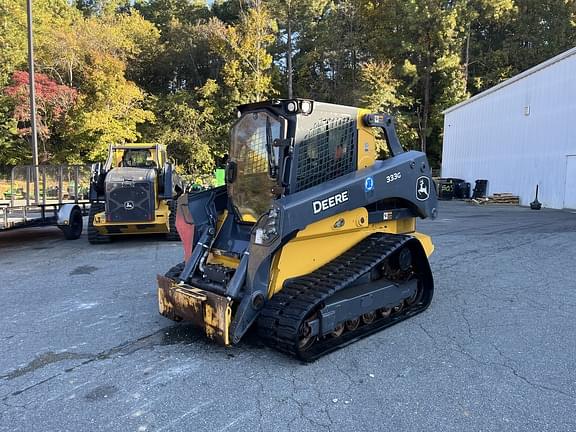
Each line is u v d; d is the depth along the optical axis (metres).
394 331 4.54
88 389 3.44
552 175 17.77
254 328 4.34
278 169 4.18
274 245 3.77
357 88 32.62
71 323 4.89
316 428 2.89
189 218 4.78
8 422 3.01
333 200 4.20
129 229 9.86
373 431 2.86
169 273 4.78
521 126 19.70
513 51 35.56
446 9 33.44
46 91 25.36
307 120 4.26
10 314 5.23
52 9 34.38
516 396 3.27
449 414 3.04
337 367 3.76
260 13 34.12
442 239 9.70
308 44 39.25
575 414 3.03
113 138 27.98
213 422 2.97
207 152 33.19
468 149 24.44
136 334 4.54
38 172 10.57
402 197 5.00
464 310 5.16
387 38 35.09
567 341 4.27
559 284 6.20
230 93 33.94
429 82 35.34
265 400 3.24
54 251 9.35
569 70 16.78
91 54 28.05
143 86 37.50
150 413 3.09
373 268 4.59
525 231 10.83
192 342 4.32
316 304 3.76
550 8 35.03
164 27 41.03
